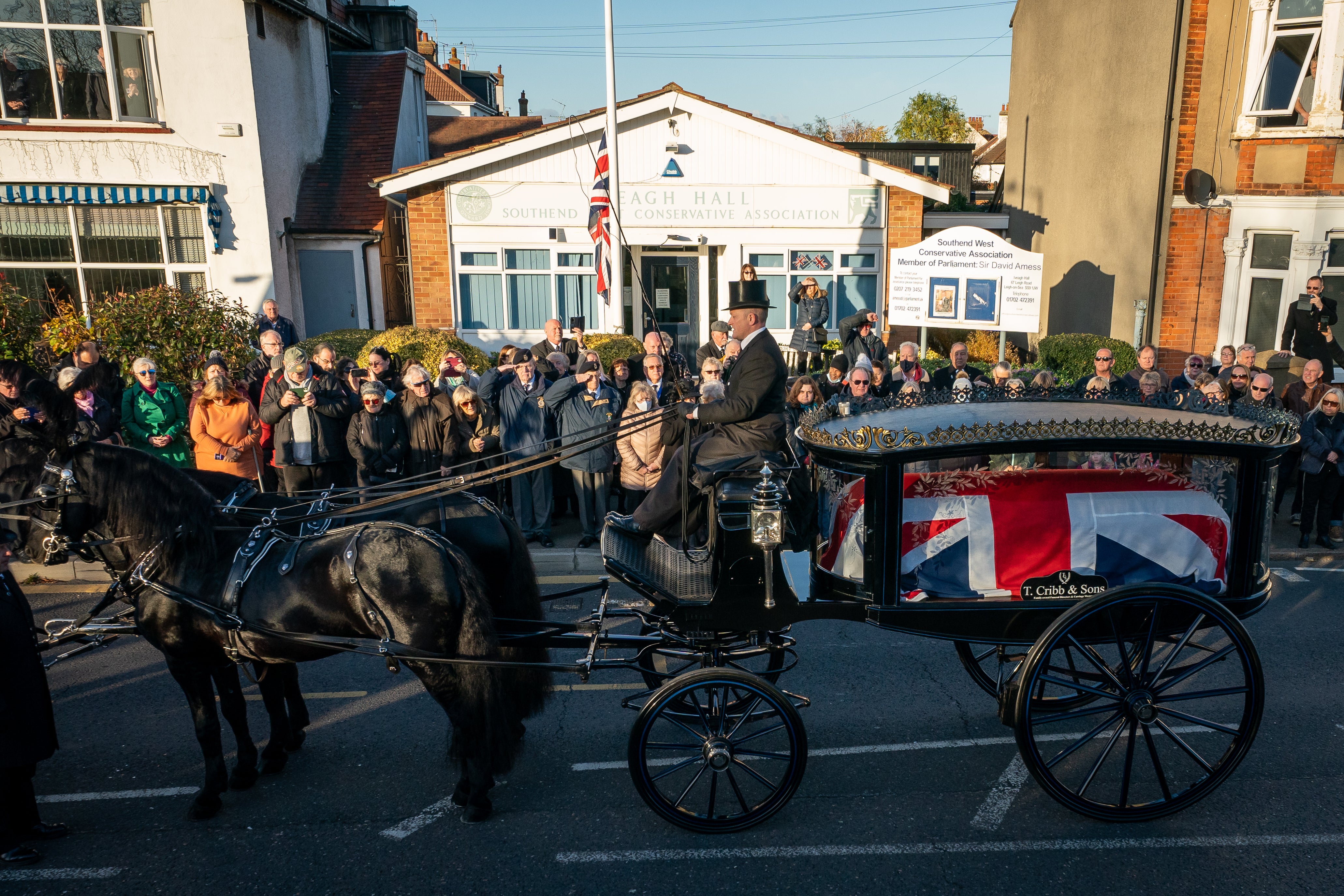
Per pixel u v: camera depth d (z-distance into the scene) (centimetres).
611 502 1078
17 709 433
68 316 1128
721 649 496
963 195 2223
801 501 488
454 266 1577
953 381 1071
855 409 530
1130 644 641
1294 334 1217
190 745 550
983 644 545
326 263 1697
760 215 1582
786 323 1631
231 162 1512
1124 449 441
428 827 467
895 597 454
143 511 462
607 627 681
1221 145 1382
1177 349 1444
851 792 499
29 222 1475
